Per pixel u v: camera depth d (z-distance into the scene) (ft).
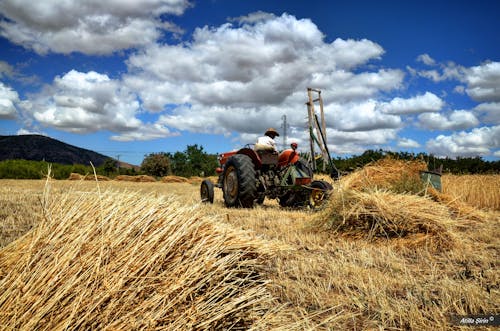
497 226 16.65
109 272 4.96
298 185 21.33
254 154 23.34
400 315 6.75
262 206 25.94
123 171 122.31
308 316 6.51
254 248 7.06
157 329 4.78
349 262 10.39
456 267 10.00
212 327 5.38
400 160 22.76
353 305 7.32
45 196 6.09
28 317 4.25
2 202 21.84
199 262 5.83
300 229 15.35
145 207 6.45
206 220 7.20
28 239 5.52
